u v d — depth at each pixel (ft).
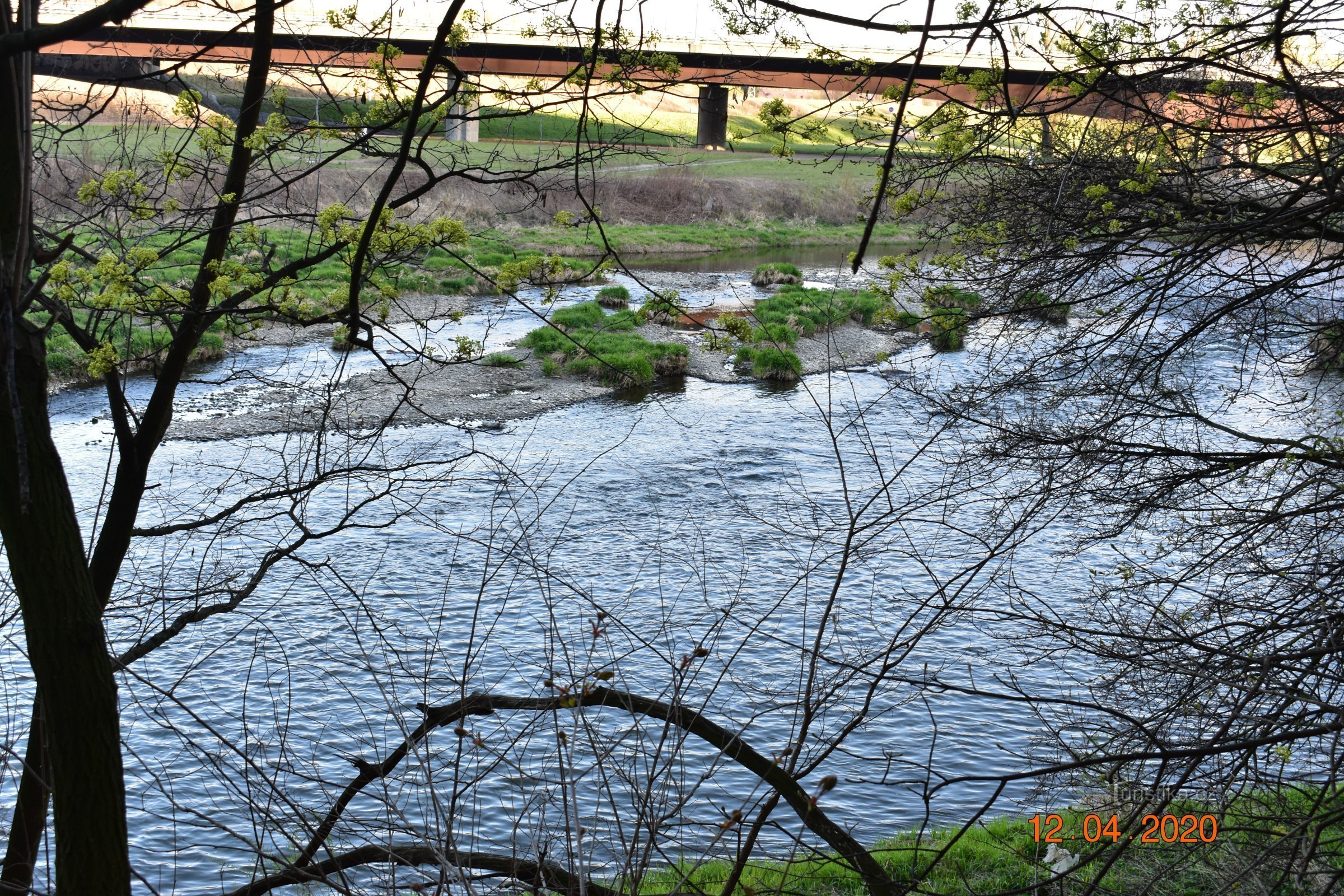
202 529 44.39
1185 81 17.71
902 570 42.98
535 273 13.08
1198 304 27.66
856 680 36.45
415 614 41.60
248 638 39.22
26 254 11.93
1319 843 13.70
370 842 14.88
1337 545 23.67
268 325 96.58
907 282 22.84
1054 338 27.25
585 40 12.94
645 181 199.41
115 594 30.25
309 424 70.54
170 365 16.79
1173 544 29.30
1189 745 15.21
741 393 89.10
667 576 44.88
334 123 14.08
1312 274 19.44
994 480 27.73
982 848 28.30
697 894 12.00
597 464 66.74
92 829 9.93
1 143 11.84
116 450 66.59
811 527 45.03
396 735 29.53
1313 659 15.21
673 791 27.96
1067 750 18.19
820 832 11.87
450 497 56.39
